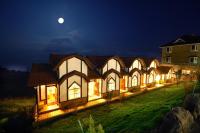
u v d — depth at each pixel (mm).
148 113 17359
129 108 21406
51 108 21266
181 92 26844
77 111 21312
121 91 31016
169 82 41219
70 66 22656
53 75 22406
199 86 23297
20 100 24531
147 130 13180
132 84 32094
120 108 22000
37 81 20266
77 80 23203
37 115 18531
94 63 28047
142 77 35406
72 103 22750
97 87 27438
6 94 27609
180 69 44062
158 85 37469
